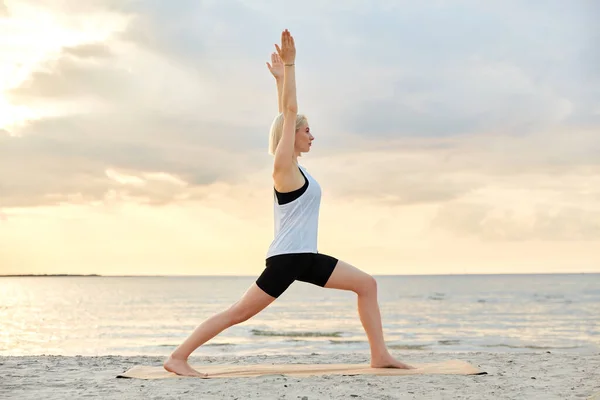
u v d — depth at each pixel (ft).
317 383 16.35
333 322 107.24
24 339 73.61
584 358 23.99
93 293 296.71
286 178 17.94
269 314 133.69
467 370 18.69
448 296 224.94
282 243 18.03
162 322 105.70
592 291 269.44
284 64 18.16
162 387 16.03
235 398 14.30
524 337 74.74
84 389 16.02
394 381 16.66
